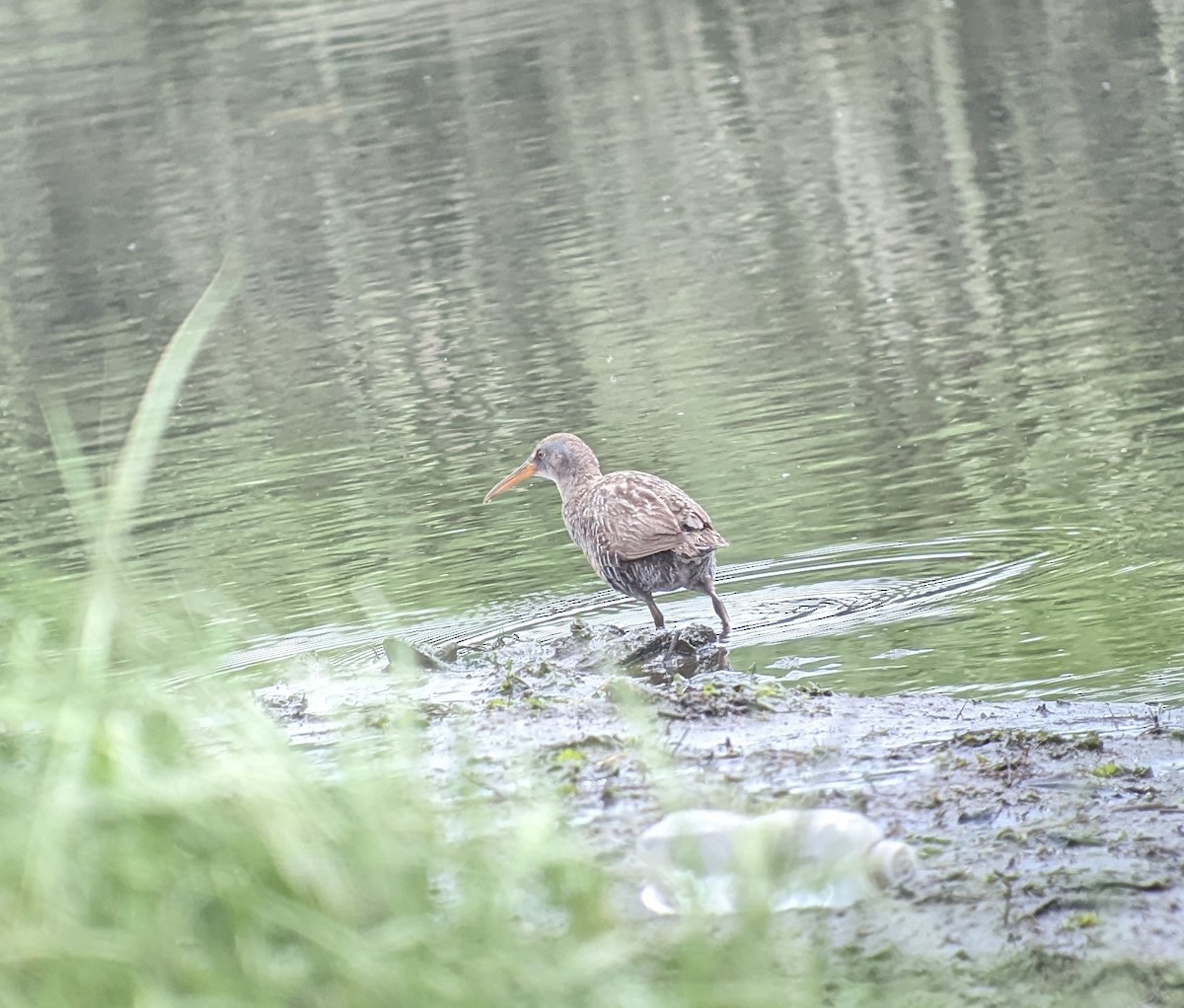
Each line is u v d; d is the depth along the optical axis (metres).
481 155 36.62
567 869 5.56
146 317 28.36
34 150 41.72
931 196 28.91
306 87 44.56
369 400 21.77
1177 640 11.12
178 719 5.85
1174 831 7.48
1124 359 18.95
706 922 5.61
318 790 5.62
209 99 44.47
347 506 17.22
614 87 41.44
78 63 48.75
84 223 35.50
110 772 5.39
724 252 27.11
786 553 14.18
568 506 13.95
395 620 13.54
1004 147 31.52
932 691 10.58
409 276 28.42
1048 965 6.46
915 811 8.00
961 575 13.09
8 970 4.87
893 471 16.09
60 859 5.07
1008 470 15.66
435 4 51.78
